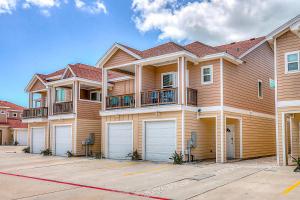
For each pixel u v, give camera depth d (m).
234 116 17.91
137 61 18.73
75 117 22.48
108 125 20.52
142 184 10.61
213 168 14.09
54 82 23.88
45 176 13.00
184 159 16.48
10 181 11.89
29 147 27.42
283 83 14.24
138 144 18.55
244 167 14.14
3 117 45.69
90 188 10.16
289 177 11.13
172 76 19.50
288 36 14.31
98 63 20.67
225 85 17.38
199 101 17.86
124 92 24.09
